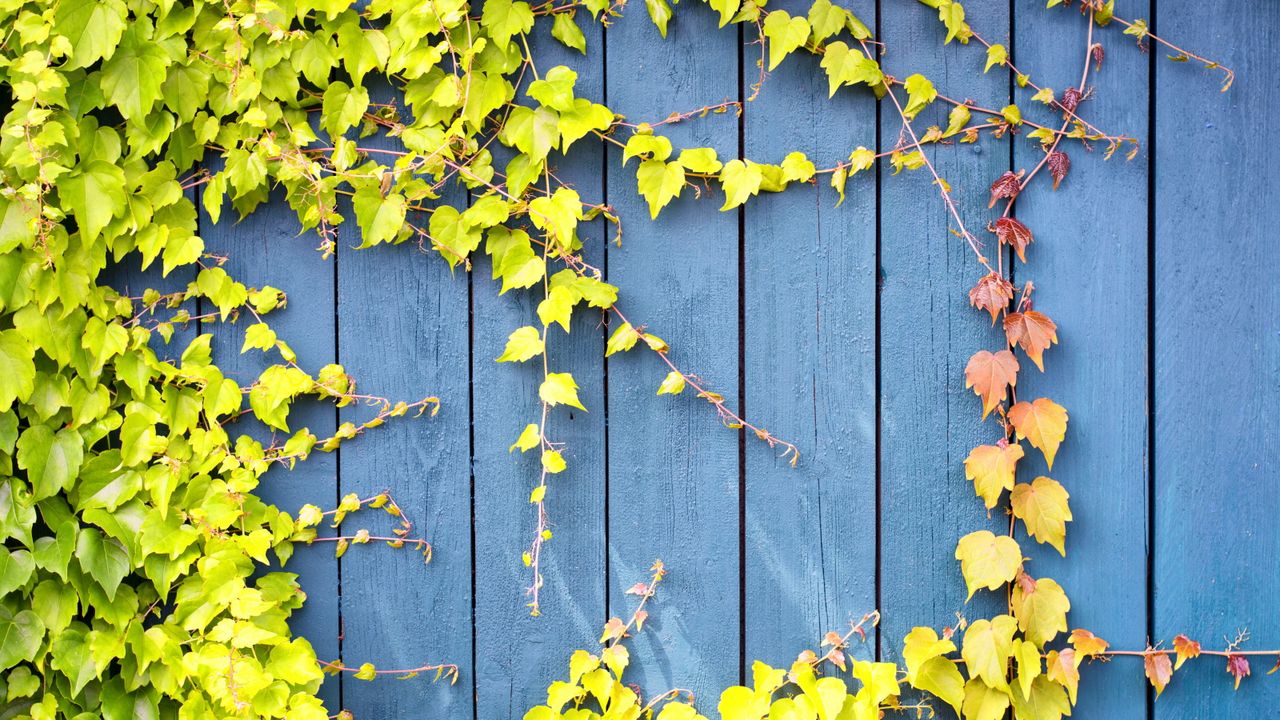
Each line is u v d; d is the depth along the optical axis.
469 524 2.36
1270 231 2.31
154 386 2.33
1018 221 2.31
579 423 2.35
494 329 2.35
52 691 2.32
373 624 2.36
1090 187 2.32
